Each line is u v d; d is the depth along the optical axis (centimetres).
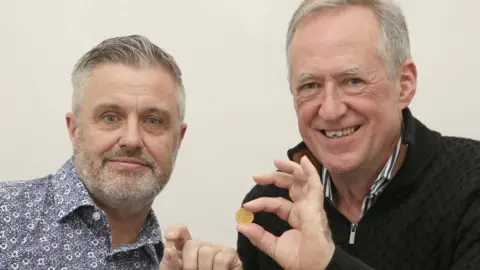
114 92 166
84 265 164
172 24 256
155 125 171
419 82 241
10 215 164
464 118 238
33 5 257
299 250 127
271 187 186
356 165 156
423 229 154
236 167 255
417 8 239
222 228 256
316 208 127
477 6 234
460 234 147
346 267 121
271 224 179
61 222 167
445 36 238
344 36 149
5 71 258
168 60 176
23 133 259
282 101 251
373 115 152
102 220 169
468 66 236
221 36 254
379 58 151
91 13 257
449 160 158
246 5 252
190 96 256
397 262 156
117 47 173
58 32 257
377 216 160
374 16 152
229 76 254
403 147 162
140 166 169
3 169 259
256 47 252
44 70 258
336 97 151
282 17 249
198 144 257
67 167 180
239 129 255
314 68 151
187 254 142
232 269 142
